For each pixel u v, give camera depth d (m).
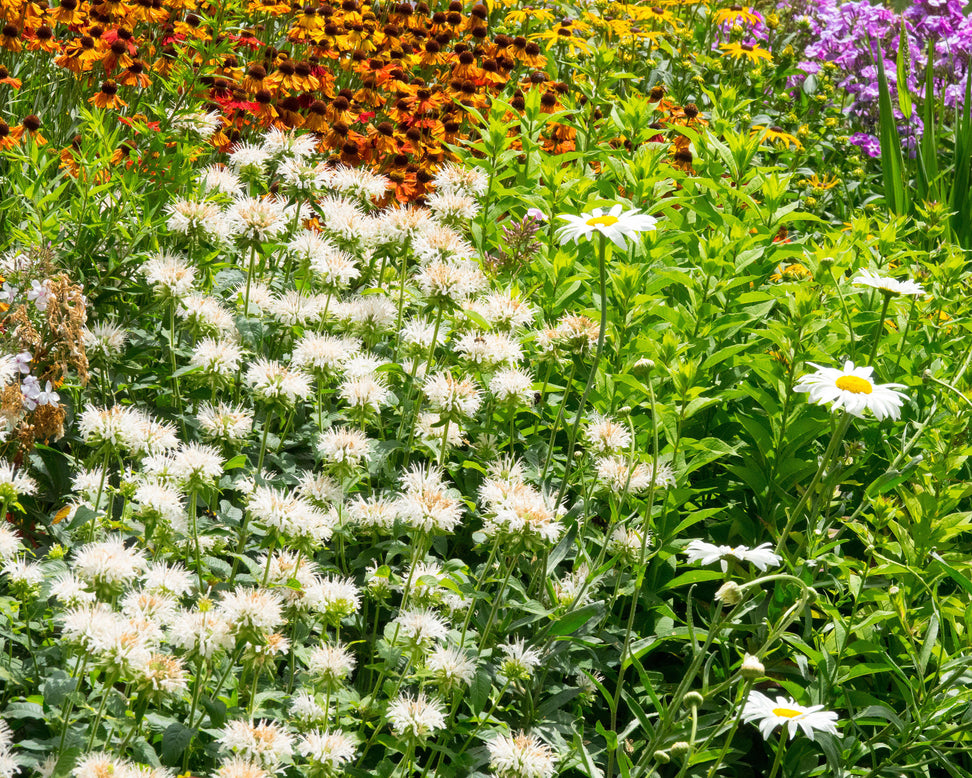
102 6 5.09
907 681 2.65
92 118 3.78
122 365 3.33
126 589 2.50
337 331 3.53
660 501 3.20
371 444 3.02
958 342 3.84
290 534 2.43
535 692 2.72
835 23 8.09
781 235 5.22
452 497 2.87
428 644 2.43
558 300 3.61
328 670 2.35
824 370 2.47
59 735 2.20
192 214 3.29
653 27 7.63
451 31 6.41
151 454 2.64
